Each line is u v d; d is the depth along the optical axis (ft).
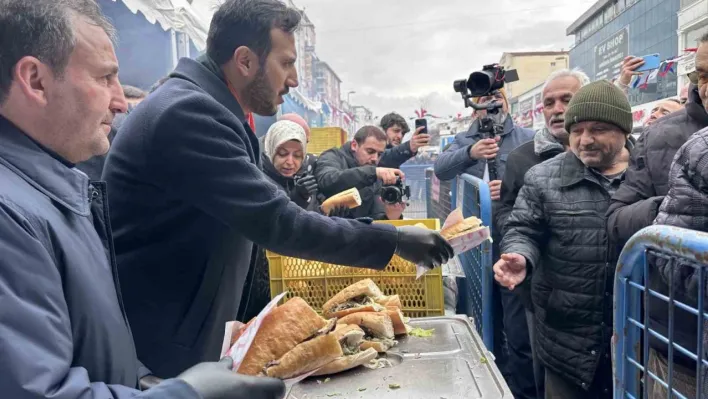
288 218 4.45
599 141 6.85
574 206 7.09
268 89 5.22
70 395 2.39
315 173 12.02
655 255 3.99
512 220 7.72
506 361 10.51
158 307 4.90
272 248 4.54
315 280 7.30
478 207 9.11
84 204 3.22
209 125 4.40
